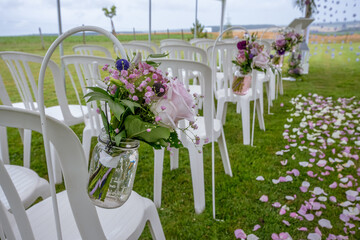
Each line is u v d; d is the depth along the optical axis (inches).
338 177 79.6
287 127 119.3
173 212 66.7
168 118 23.8
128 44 99.5
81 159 24.9
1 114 21.2
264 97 171.6
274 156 94.4
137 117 24.1
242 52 75.8
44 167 88.8
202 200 65.9
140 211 36.8
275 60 146.6
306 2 259.8
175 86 24.5
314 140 106.3
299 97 171.8
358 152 96.0
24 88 70.3
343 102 151.9
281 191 74.1
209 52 98.8
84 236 28.5
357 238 56.7
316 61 339.6
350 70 269.6
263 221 62.5
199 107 130.5
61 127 22.3
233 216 64.4
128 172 26.9
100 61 60.2
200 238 58.1
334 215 63.9
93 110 68.4
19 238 31.8
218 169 86.7
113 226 34.1
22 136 91.8
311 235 56.2
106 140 26.0
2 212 25.7
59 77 68.1
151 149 103.1
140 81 23.8
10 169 47.8
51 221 34.4
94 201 26.4
